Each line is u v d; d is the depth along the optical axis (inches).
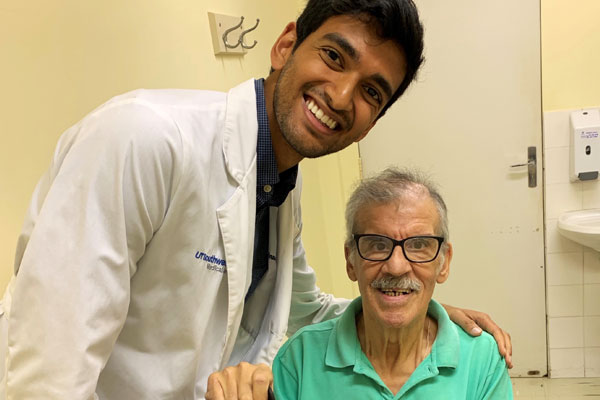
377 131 102.7
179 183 31.4
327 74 33.2
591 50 88.7
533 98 93.1
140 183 29.4
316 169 99.3
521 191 97.6
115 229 28.8
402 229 37.3
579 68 89.8
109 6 47.9
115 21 48.6
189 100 35.3
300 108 34.4
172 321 35.7
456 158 99.8
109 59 48.0
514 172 97.1
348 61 32.9
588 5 87.4
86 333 27.4
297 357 42.8
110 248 28.7
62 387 26.8
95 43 46.4
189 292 35.2
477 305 105.0
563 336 101.2
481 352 40.1
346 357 39.5
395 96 37.9
